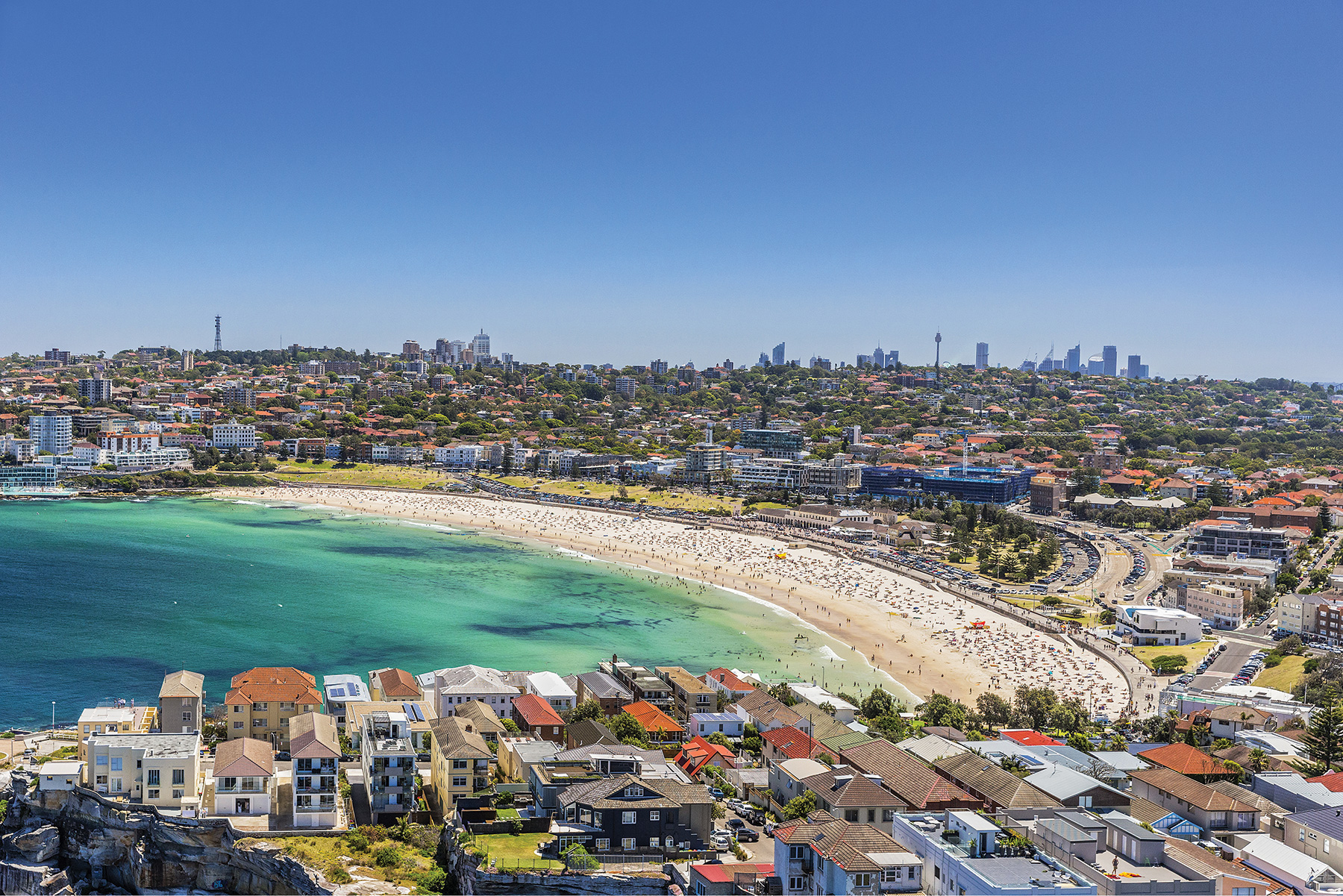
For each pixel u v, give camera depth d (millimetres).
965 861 123125
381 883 147875
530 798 161500
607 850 146875
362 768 184250
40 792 167750
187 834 160750
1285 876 135375
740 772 190500
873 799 154750
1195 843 146375
